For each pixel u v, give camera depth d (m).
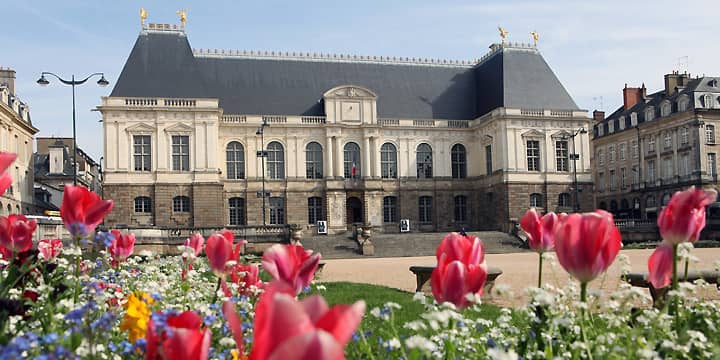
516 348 5.16
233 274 6.78
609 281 17.83
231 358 4.56
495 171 64.88
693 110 71.38
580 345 4.43
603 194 90.75
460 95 71.31
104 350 4.41
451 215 67.75
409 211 66.50
